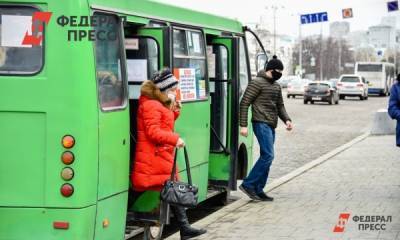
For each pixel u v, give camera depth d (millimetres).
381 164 17312
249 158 13125
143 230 8820
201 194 10602
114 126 7590
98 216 7312
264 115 11688
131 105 8734
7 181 7066
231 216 10703
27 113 7031
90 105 7051
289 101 59906
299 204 11711
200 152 10438
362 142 23625
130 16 8227
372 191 13070
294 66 136375
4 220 7086
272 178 15742
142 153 8195
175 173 8445
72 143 6965
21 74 7031
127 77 8047
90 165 7062
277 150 21922
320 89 54000
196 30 10438
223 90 11734
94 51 7168
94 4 7281
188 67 9961
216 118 11789
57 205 7008
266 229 9734
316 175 15359
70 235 7008
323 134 28016
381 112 26844
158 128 8094
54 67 6996
